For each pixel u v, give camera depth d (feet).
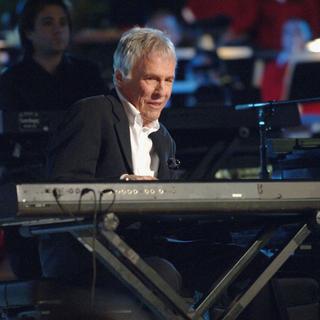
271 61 101.19
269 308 42.47
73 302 40.47
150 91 43.19
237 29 103.91
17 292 41.68
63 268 42.42
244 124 60.18
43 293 40.68
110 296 40.70
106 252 37.01
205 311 38.68
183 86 94.68
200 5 104.83
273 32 102.68
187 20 105.91
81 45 97.50
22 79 62.08
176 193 36.78
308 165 46.34
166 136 45.65
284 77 100.58
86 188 35.76
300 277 45.42
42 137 58.39
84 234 37.04
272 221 40.14
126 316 40.60
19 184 35.12
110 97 43.34
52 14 61.67
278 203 37.96
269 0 102.68
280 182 38.01
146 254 43.62
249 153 63.00
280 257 39.29
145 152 43.80
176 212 36.94
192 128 59.41
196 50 99.14
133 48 43.14
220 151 61.31
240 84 97.40
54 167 41.60
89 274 41.34
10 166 58.90
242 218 40.37
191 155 61.36
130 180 36.50
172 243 44.52
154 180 36.73
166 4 106.32
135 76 43.16
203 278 43.80
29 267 57.21
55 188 35.45
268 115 49.01
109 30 106.11
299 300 43.86
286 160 47.52
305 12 102.47
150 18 105.70
